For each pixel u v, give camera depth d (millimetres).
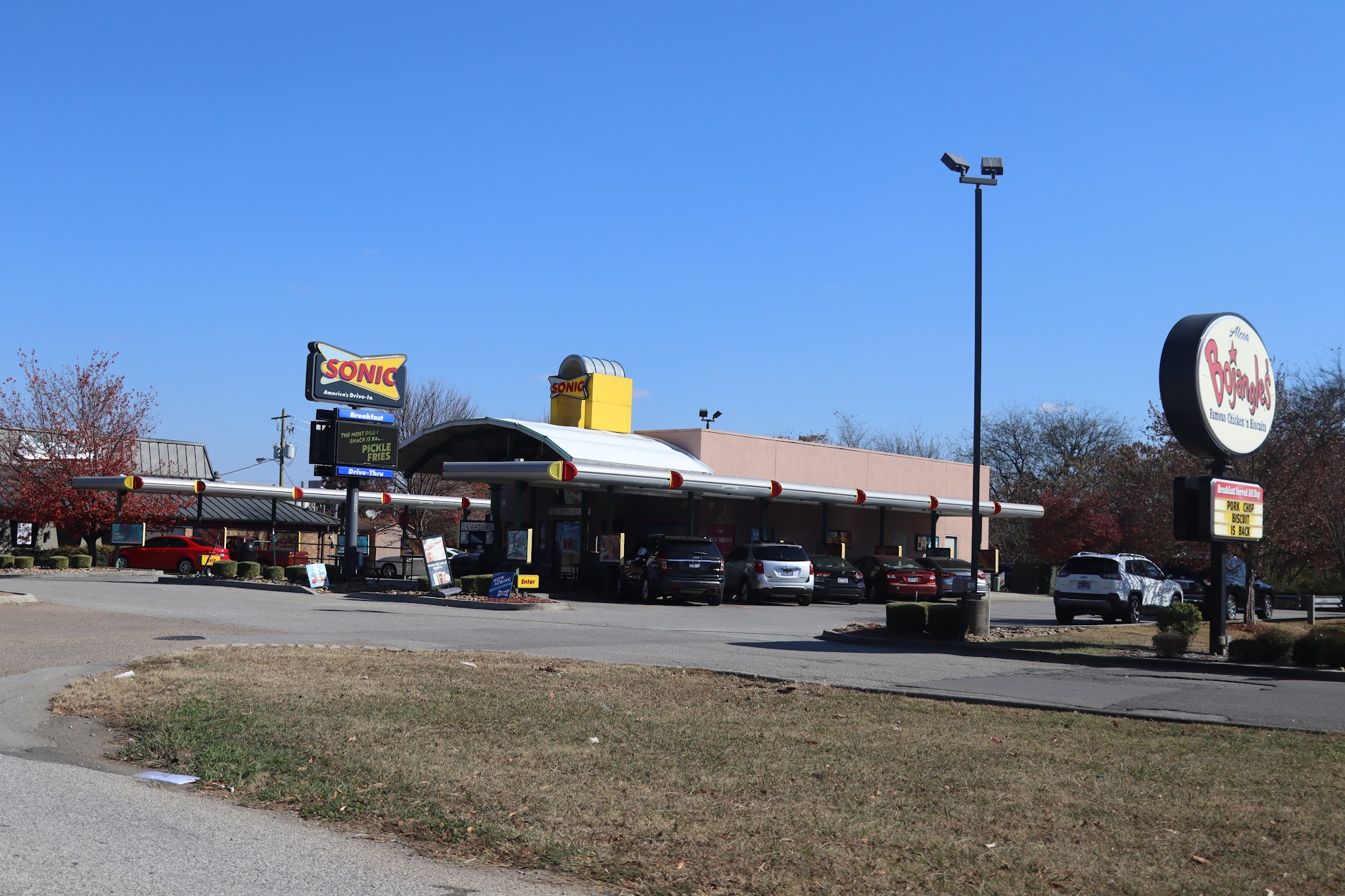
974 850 6535
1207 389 18812
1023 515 46000
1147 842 6770
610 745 9508
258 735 9562
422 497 45938
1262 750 9852
